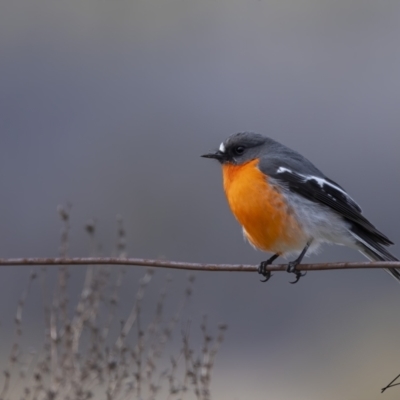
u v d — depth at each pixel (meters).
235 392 14.77
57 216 19.56
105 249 18.88
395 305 17.12
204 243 18.86
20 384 11.79
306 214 9.92
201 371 10.07
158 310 11.78
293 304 17.22
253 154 10.37
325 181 10.14
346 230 10.10
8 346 15.40
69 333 9.73
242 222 10.20
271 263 10.34
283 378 15.59
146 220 19.33
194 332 15.93
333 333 16.83
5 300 16.92
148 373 9.86
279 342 16.81
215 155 10.55
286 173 10.00
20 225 19.62
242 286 17.44
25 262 8.20
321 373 15.77
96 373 10.27
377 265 8.35
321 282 17.52
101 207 19.77
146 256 18.89
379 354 16.14
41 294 16.81
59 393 9.52
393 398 14.96
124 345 10.12
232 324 17.05
